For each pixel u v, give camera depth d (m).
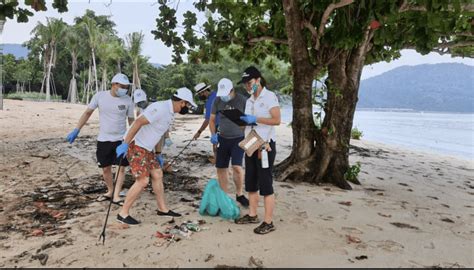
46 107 27.03
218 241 3.81
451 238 4.26
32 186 5.95
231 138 5.12
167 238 3.86
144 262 3.35
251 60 10.87
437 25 6.29
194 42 8.98
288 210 4.96
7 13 6.61
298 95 6.92
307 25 6.70
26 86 74.69
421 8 6.09
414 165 10.58
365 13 6.08
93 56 54.56
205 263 3.34
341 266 3.33
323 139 6.82
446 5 5.54
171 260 3.39
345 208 5.22
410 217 5.01
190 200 5.33
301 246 3.74
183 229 4.09
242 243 3.78
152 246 3.67
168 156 8.59
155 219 4.46
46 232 4.03
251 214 4.42
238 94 5.25
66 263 3.32
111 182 5.29
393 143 20.69
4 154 8.45
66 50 62.75
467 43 7.99
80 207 4.92
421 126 41.38
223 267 3.27
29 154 8.51
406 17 6.74
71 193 5.57
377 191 6.59
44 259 3.36
